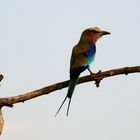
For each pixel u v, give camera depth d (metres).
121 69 13.76
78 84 15.10
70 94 14.61
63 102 14.22
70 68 17.05
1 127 13.15
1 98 13.09
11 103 13.14
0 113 13.19
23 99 13.37
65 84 14.69
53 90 13.90
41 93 13.57
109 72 14.02
